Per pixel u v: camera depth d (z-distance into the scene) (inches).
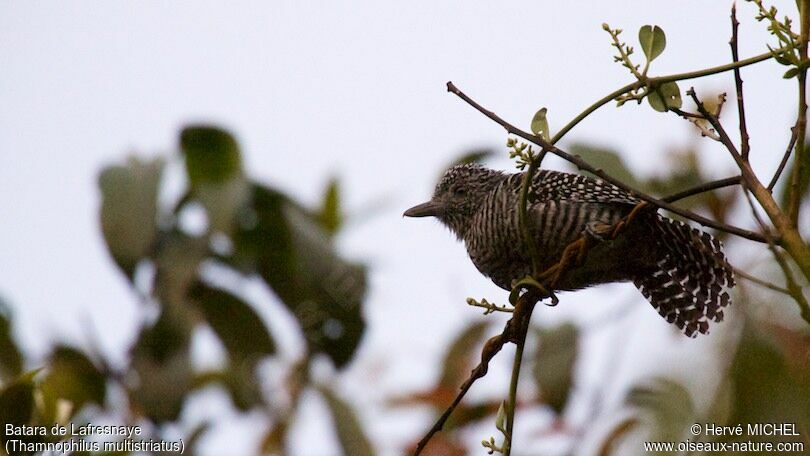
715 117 254.2
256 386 472.7
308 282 463.2
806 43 241.4
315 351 474.9
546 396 411.5
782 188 309.4
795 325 252.2
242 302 463.8
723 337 307.3
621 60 257.1
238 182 452.1
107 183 436.8
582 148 420.8
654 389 348.5
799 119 240.1
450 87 278.5
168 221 452.4
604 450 372.8
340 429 457.4
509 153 281.1
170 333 429.7
